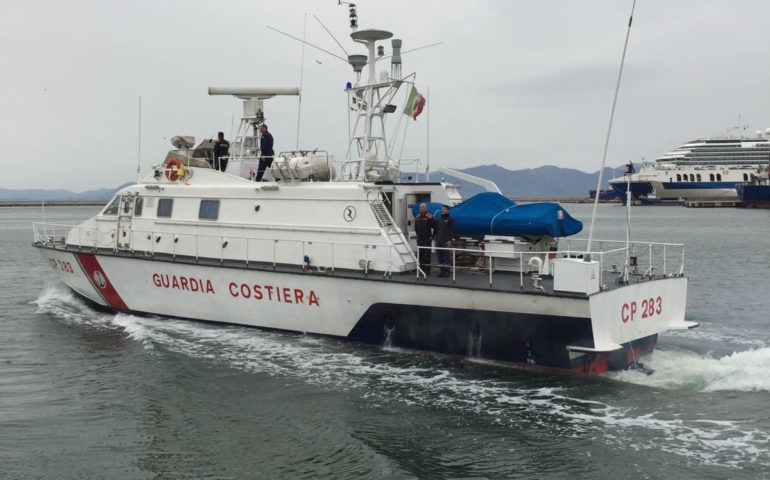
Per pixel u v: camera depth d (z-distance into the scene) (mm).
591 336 10945
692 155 149625
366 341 13492
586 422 9797
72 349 14055
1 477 8281
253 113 17312
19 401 10977
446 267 12828
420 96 14781
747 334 15883
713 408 10320
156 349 13680
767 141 149375
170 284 15789
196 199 15953
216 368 12453
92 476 8328
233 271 14633
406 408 10398
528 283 12078
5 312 18250
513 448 8984
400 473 8305
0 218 106438
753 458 8602
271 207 14844
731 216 100500
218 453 8953
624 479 8109
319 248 14047
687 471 8258
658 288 12625
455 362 12477
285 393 11117
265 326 14656
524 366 11875
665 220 90625
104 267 16906
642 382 11492
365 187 13539
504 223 12672
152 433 9625
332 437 9391
